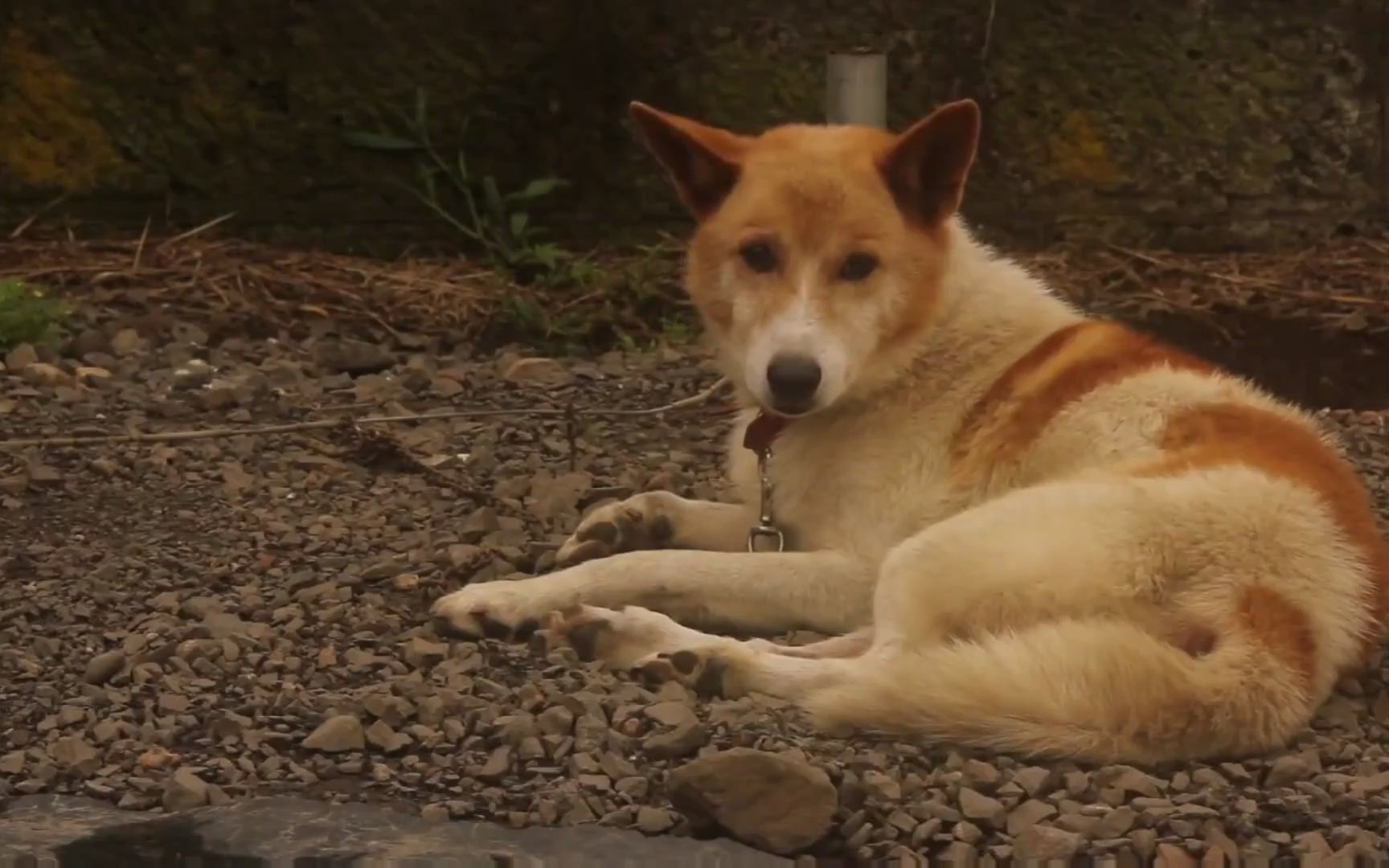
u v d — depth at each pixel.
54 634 5.48
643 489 6.94
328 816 4.38
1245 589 4.82
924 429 5.65
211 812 4.41
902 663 4.75
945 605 4.93
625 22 11.00
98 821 4.37
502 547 6.21
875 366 5.63
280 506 6.69
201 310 9.41
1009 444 5.55
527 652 5.29
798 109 11.14
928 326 5.66
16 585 5.84
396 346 9.34
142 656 5.24
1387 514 6.72
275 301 9.63
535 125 11.06
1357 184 11.42
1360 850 4.17
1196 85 11.29
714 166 5.73
